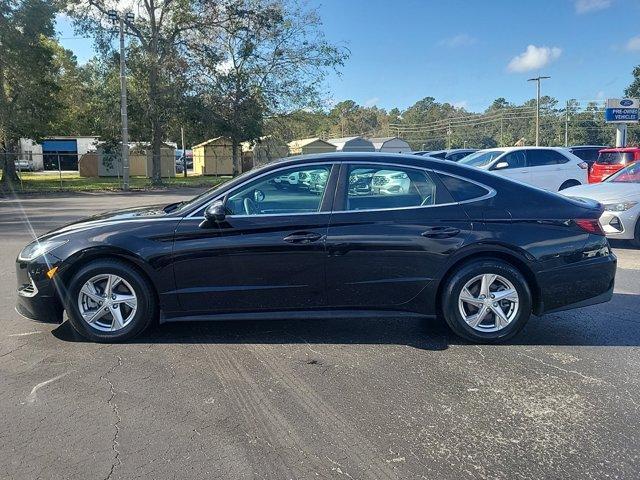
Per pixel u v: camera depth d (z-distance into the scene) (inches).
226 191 191.9
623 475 116.0
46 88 1217.4
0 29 1068.5
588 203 202.1
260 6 1305.4
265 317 191.6
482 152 614.9
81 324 191.9
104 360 178.2
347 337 201.5
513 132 4190.5
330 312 192.7
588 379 163.8
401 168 194.5
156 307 194.2
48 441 129.6
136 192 1148.5
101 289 192.9
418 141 4704.7
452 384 160.6
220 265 187.5
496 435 132.1
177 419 140.0
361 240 186.9
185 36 1298.0
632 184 391.9
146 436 131.9
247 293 189.5
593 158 773.3
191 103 1293.1
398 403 148.6
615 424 137.1
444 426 136.4
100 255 189.2
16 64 1133.1
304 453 124.5
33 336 201.2
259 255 186.9
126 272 189.2
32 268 190.7
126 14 1203.9
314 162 194.4
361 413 143.1
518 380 163.2
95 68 1381.6
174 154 1831.9
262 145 1528.1
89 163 1828.2
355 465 119.7
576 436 131.6
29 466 119.5
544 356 182.2
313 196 192.2
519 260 189.9
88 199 935.0
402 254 187.8
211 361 177.8
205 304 190.5
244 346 191.5
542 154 589.9
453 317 191.5
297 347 190.9
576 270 191.3
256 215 189.3
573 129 3533.5
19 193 1091.9
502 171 572.7
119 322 192.1
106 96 1357.0
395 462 120.8
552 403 148.6
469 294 191.6
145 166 1921.8
